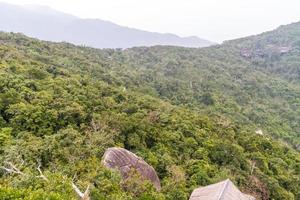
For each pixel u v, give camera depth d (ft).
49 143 111.34
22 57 214.69
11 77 156.66
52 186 76.64
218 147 156.35
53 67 215.92
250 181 144.36
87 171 96.63
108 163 104.88
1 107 134.62
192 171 132.26
